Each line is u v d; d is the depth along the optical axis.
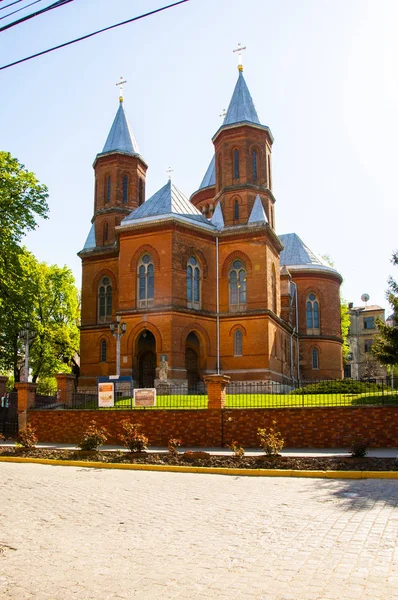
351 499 10.84
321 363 51.38
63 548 7.81
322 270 52.97
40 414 24.89
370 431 19.12
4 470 16.70
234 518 9.46
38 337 46.22
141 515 9.91
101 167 46.78
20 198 32.41
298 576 6.36
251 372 36.62
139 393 23.64
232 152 42.66
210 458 17.27
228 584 6.17
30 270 37.66
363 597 5.68
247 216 41.12
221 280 38.94
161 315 35.53
